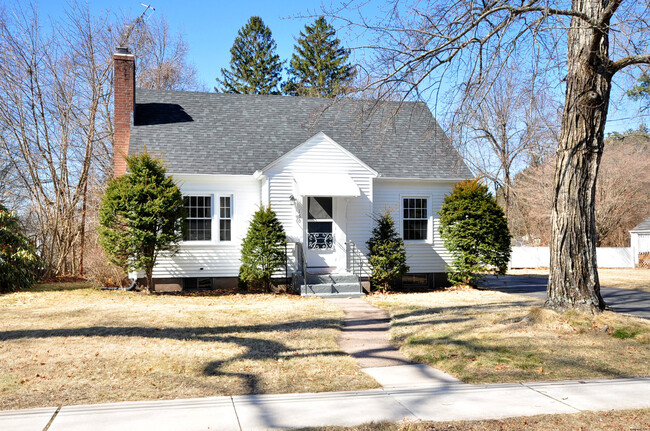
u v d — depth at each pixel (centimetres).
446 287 2052
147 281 1758
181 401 643
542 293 1884
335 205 1867
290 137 2077
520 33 959
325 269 1845
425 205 2067
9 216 1861
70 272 2517
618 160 3828
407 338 1039
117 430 539
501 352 884
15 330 1073
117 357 859
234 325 1156
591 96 1027
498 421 571
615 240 4178
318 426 556
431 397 663
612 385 712
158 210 1606
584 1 1037
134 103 2114
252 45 5091
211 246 1833
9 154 2439
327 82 3600
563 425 559
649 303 1625
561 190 1084
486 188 1919
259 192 1881
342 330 1170
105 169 3006
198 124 2056
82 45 2741
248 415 591
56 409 607
